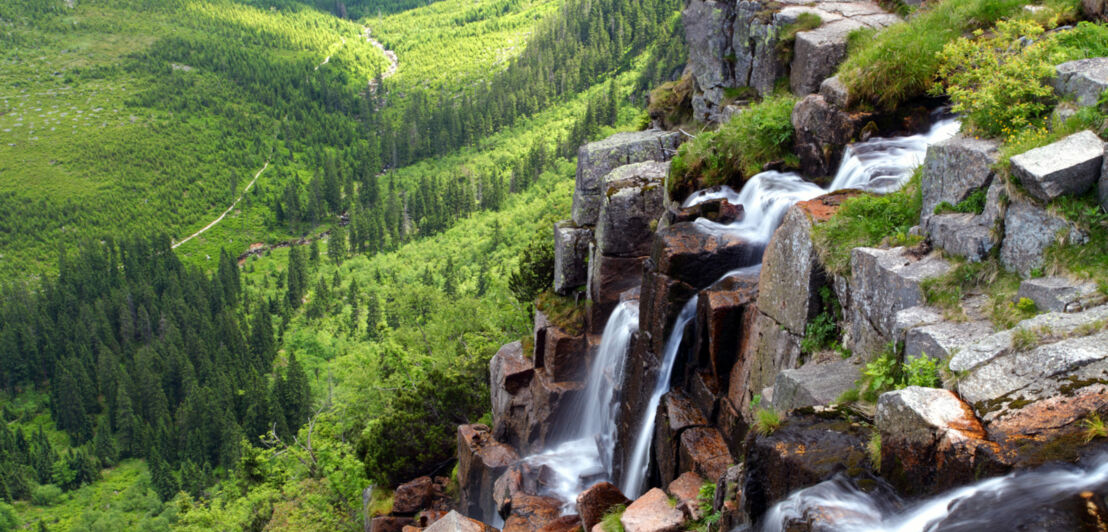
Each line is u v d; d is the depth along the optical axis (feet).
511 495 62.13
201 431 368.68
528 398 75.31
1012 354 23.99
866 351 33.47
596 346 68.28
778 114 55.52
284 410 337.52
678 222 53.93
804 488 24.88
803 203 39.78
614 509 45.34
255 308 511.81
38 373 485.56
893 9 66.80
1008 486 19.53
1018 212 29.04
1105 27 40.29
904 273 31.40
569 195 422.82
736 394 43.83
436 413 89.81
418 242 572.51
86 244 647.15
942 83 47.42
